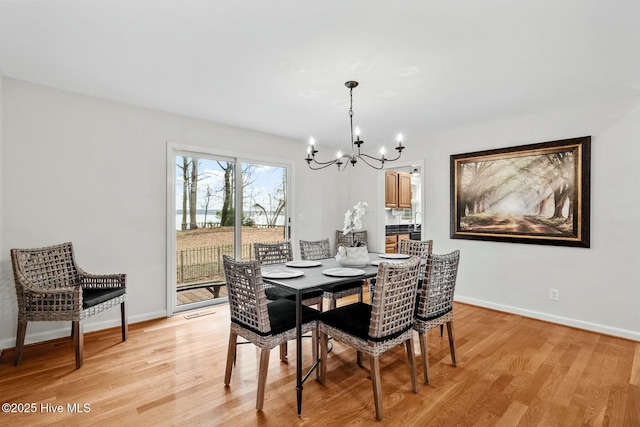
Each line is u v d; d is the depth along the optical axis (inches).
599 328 122.5
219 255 157.5
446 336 119.5
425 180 176.6
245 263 75.2
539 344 111.8
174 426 68.5
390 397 80.1
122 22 72.3
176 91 113.5
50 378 87.1
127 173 127.4
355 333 76.3
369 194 207.6
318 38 78.4
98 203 121.0
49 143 111.0
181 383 85.5
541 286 137.3
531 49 82.7
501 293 149.0
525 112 133.6
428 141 175.2
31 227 107.7
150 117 132.9
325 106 127.5
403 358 102.1
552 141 132.7
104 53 86.7
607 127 120.6
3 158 102.7
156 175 134.7
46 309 93.3
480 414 73.3
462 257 161.9
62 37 78.7
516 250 144.4
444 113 135.4
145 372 91.0
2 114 102.1
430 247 129.8
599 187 122.4
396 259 117.0
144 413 72.7
